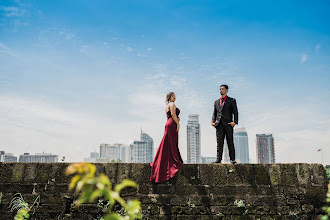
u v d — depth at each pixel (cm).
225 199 672
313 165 700
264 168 699
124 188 672
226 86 767
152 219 653
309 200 678
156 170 678
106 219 216
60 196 662
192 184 680
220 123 750
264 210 668
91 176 200
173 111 704
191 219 657
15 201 655
